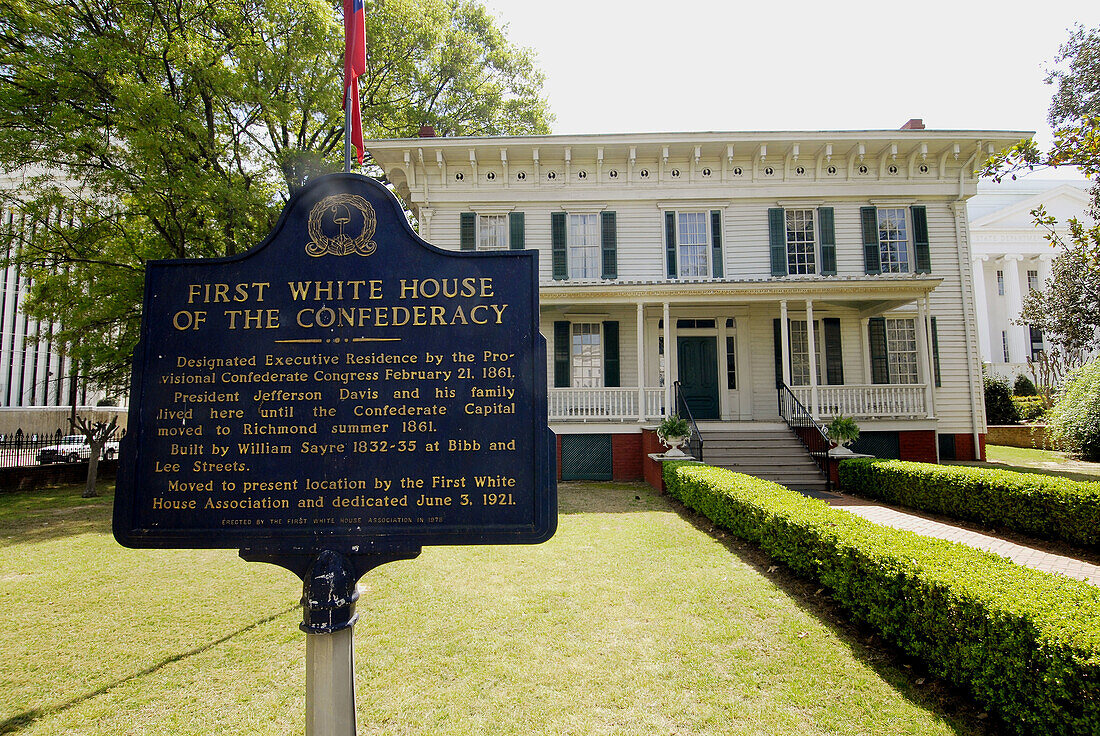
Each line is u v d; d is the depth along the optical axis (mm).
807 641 5027
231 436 3039
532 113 26906
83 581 7141
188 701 4250
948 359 17500
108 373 18953
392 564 7484
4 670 4762
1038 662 3443
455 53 24344
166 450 3027
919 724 3787
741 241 17656
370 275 3152
